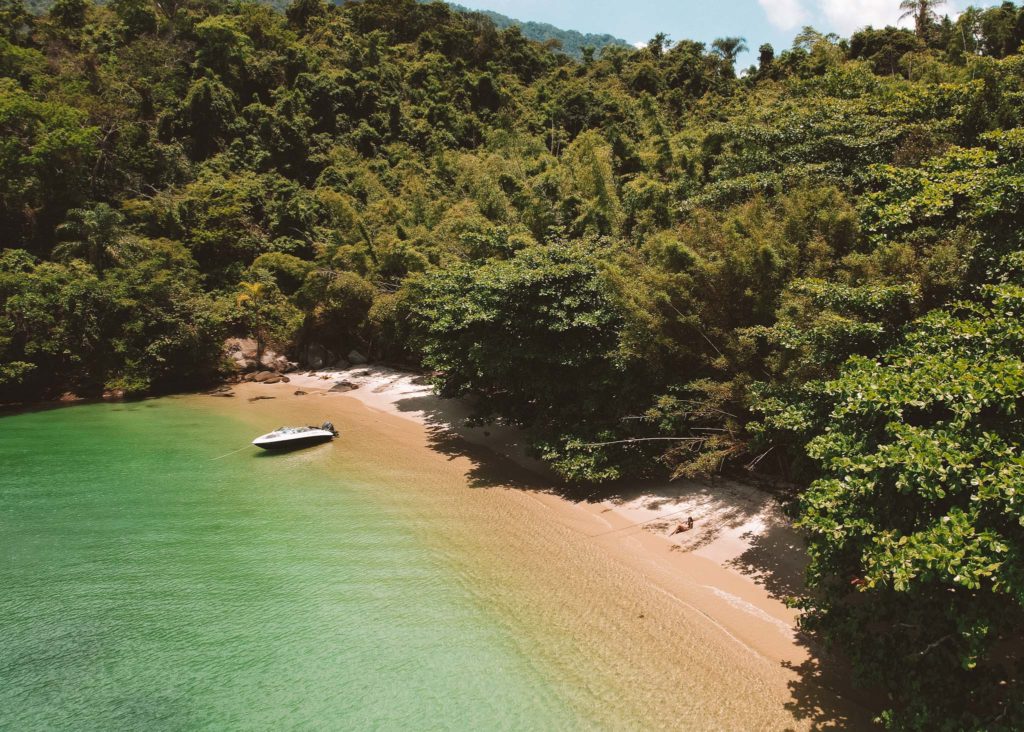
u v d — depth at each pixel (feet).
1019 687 26.16
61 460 79.71
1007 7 129.49
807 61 138.21
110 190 160.56
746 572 47.16
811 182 64.64
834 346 38.91
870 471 28.71
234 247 158.81
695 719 32.94
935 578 27.43
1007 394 25.54
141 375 122.62
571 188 110.22
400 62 258.98
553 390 67.00
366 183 183.21
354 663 38.47
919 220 44.19
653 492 62.08
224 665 38.70
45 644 41.22
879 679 29.84
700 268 54.34
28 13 214.48
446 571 49.60
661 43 267.59
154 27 232.73
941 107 66.13
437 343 81.66
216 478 72.49
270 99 219.41
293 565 51.08
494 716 33.68
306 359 145.48
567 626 41.73
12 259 124.47
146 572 50.37
